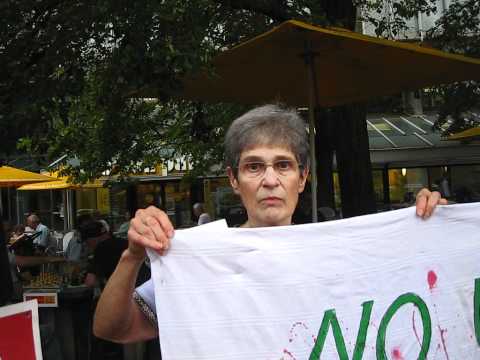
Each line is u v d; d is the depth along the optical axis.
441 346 1.98
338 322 1.86
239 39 7.87
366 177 6.50
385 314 1.92
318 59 4.23
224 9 7.60
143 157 11.58
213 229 1.77
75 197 18.02
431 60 4.15
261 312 1.77
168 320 1.70
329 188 8.94
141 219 1.67
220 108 10.54
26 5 5.02
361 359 1.87
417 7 10.12
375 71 4.56
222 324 1.73
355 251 1.91
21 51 4.96
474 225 2.07
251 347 1.75
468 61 4.17
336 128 6.63
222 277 1.75
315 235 1.86
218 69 4.47
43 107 4.77
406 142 14.05
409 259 1.98
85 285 6.00
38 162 5.86
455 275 2.04
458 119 10.15
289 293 1.81
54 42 4.94
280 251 1.81
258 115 1.87
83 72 5.05
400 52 3.93
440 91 10.02
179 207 17.22
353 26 7.08
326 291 1.86
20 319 2.32
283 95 5.27
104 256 5.94
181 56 4.26
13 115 4.44
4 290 4.21
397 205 15.48
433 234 2.03
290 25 3.42
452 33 9.47
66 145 10.27
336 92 5.20
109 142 10.01
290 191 1.83
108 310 1.65
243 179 1.83
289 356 1.78
